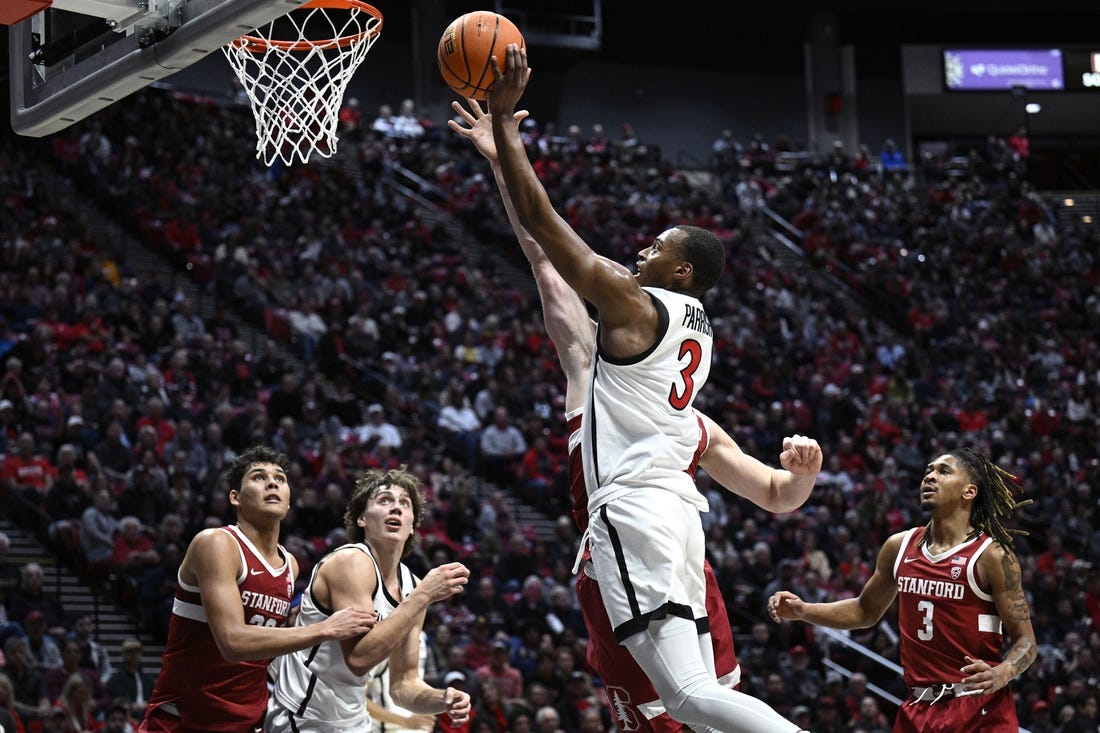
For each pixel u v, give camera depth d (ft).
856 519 44.80
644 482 9.85
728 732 9.00
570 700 31.30
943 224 78.48
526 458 45.73
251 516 13.62
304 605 14.53
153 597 32.40
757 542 42.11
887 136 90.84
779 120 90.94
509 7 75.00
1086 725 33.32
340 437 42.63
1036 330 69.41
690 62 89.71
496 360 51.96
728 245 69.36
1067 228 85.20
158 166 58.54
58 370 40.06
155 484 35.17
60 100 15.34
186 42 13.41
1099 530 50.96
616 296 9.82
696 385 10.27
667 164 78.59
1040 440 55.42
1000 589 14.28
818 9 86.58
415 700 15.24
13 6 13.50
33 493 34.65
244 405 42.47
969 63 91.09
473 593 36.83
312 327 49.96
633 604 9.52
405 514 14.89
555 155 74.02
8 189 50.24
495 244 65.62
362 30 17.49
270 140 16.75
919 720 14.58
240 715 13.57
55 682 28.43
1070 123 95.91
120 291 45.65
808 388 56.95
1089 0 87.35
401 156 69.46
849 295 70.64
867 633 38.52
